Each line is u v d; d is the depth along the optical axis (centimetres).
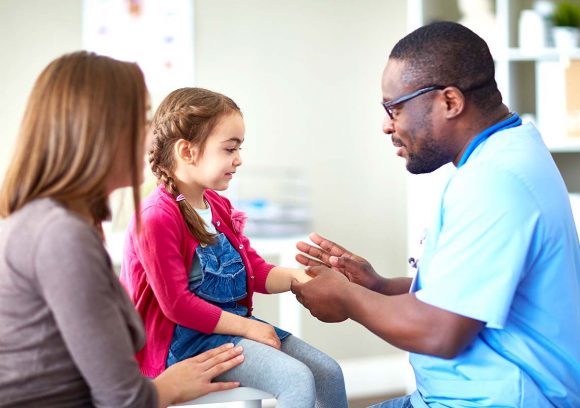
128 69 105
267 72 278
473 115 120
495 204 108
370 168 294
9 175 100
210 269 141
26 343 96
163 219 135
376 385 301
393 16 292
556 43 272
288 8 278
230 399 127
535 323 113
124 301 104
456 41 118
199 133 142
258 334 136
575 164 297
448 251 110
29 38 251
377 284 148
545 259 111
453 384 116
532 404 111
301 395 121
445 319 108
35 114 100
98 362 95
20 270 95
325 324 293
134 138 104
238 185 276
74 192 100
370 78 291
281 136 281
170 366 133
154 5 262
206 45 270
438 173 262
